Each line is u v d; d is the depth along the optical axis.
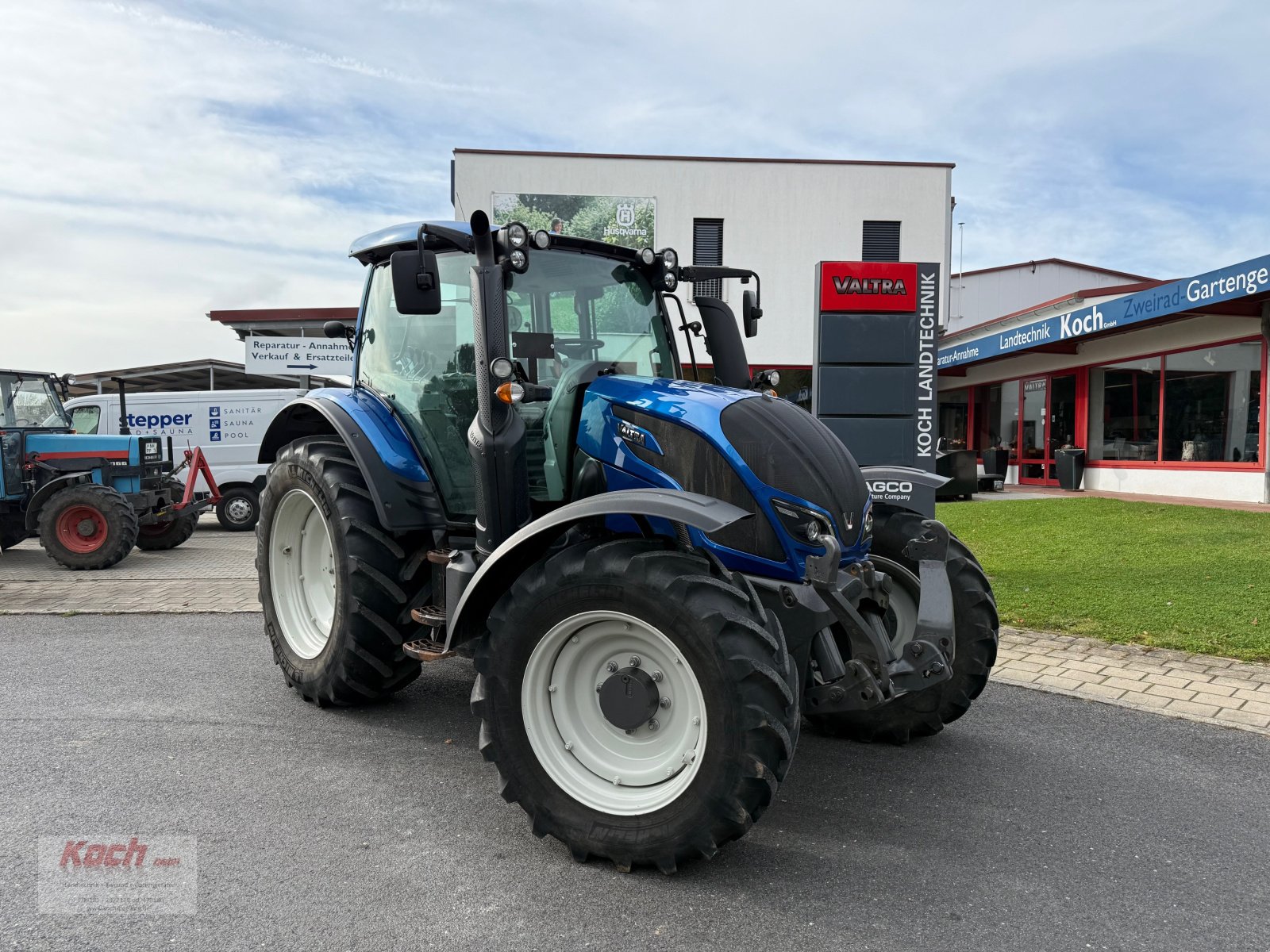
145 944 2.33
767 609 2.90
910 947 2.34
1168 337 13.53
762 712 2.53
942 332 23.89
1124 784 3.47
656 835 2.66
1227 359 12.46
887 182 23.88
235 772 3.54
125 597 7.37
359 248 4.39
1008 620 5.95
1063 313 15.15
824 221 23.83
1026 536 9.77
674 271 4.14
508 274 3.66
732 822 2.59
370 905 2.54
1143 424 14.23
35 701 4.45
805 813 3.21
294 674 4.42
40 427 10.48
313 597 4.67
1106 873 2.75
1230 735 3.96
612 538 3.21
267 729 4.05
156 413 14.04
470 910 2.52
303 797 3.30
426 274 3.28
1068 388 16.30
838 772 3.62
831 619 2.91
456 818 3.14
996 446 18.83
